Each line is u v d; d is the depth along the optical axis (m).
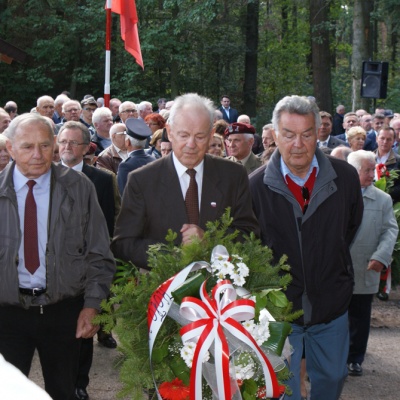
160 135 8.75
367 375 7.02
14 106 16.20
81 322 4.51
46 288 4.41
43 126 4.38
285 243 4.73
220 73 33.31
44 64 31.28
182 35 30.78
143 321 3.69
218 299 3.47
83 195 4.56
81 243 4.53
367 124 16.23
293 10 40.22
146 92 30.73
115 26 30.92
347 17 35.22
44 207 4.47
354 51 21.50
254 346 3.40
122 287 3.79
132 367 3.60
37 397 1.32
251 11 32.69
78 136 6.36
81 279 4.53
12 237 4.39
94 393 6.39
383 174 8.95
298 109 4.59
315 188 4.70
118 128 8.55
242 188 4.62
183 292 3.48
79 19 31.17
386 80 15.09
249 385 3.48
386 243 6.79
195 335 3.38
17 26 31.14
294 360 4.67
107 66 13.91
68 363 4.66
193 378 3.35
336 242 4.73
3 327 4.50
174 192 4.46
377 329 8.47
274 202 4.76
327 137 11.09
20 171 4.46
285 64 36.44
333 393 4.83
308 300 4.72
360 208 4.91
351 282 4.86
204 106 4.41
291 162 4.64
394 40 41.28
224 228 3.88
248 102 33.19
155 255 3.92
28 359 4.58
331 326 4.78
